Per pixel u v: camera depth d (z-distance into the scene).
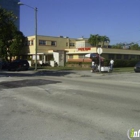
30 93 11.91
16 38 54.88
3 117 7.22
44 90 12.86
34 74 26.62
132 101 9.53
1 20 23.08
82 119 6.89
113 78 21.56
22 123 6.55
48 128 6.07
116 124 6.36
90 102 9.39
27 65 36.09
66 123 6.50
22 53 60.50
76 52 51.97
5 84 15.87
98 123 6.47
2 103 9.43
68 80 18.69
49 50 56.69
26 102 9.57
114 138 5.32
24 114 7.57
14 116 7.33
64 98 10.36
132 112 7.66
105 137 5.38
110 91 12.40
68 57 54.78
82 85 15.11
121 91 12.41
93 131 5.80
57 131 5.82
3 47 53.47
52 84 15.67
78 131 5.81
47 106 8.73
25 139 5.29
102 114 7.44
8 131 5.86
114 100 9.78
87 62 45.81
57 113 7.65
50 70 34.66
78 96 10.83
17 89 13.41
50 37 59.09
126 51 54.56
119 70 34.31
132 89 13.25
